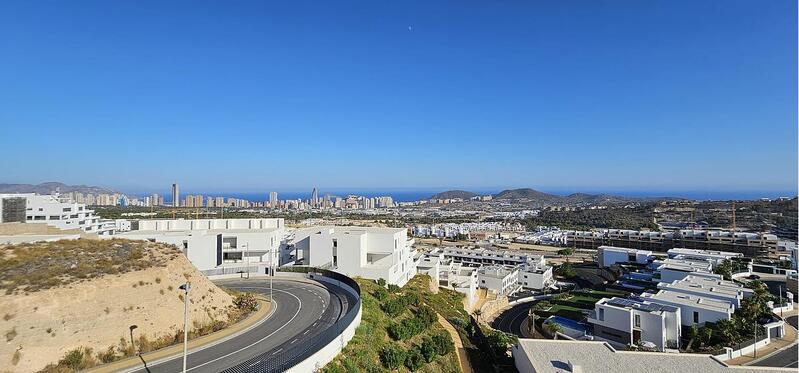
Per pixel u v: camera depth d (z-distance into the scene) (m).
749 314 61.78
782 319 66.06
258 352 32.22
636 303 65.38
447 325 54.22
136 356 30.89
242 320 40.66
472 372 41.31
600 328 64.56
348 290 54.88
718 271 94.94
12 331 27.84
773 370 36.53
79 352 28.89
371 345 36.31
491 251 143.88
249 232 80.56
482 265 132.38
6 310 28.66
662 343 58.78
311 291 54.66
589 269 133.00
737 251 144.50
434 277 90.81
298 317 42.12
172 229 89.81
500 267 117.56
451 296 80.81
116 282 34.84
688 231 158.75
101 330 31.06
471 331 56.81
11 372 26.28
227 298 44.88
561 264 136.25
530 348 42.44
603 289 105.69
